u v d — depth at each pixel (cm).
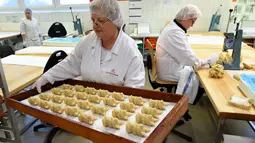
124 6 377
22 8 470
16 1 466
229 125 203
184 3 365
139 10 382
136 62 113
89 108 90
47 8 456
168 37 186
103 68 114
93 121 78
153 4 375
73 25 410
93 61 116
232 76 140
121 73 113
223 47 222
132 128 69
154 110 80
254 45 310
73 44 261
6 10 480
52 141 185
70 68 126
